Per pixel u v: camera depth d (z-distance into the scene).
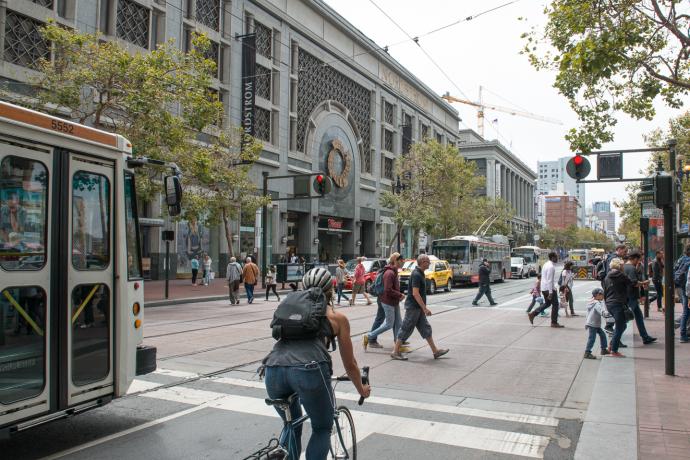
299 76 40.19
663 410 6.37
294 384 3.50
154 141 17.39
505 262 42.06
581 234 136.00
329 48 42.81
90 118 21.12
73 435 5.61
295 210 39.22
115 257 5.84
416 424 5.96
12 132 4.70
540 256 57.66
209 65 18.58
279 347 3.65
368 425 5.91
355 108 47.66
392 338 12.12
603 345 10.04
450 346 11.09
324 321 3.64
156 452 5.12
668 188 8.05
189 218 23.03
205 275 28.48
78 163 5.41
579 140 10.88
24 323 4.74
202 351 10.17
